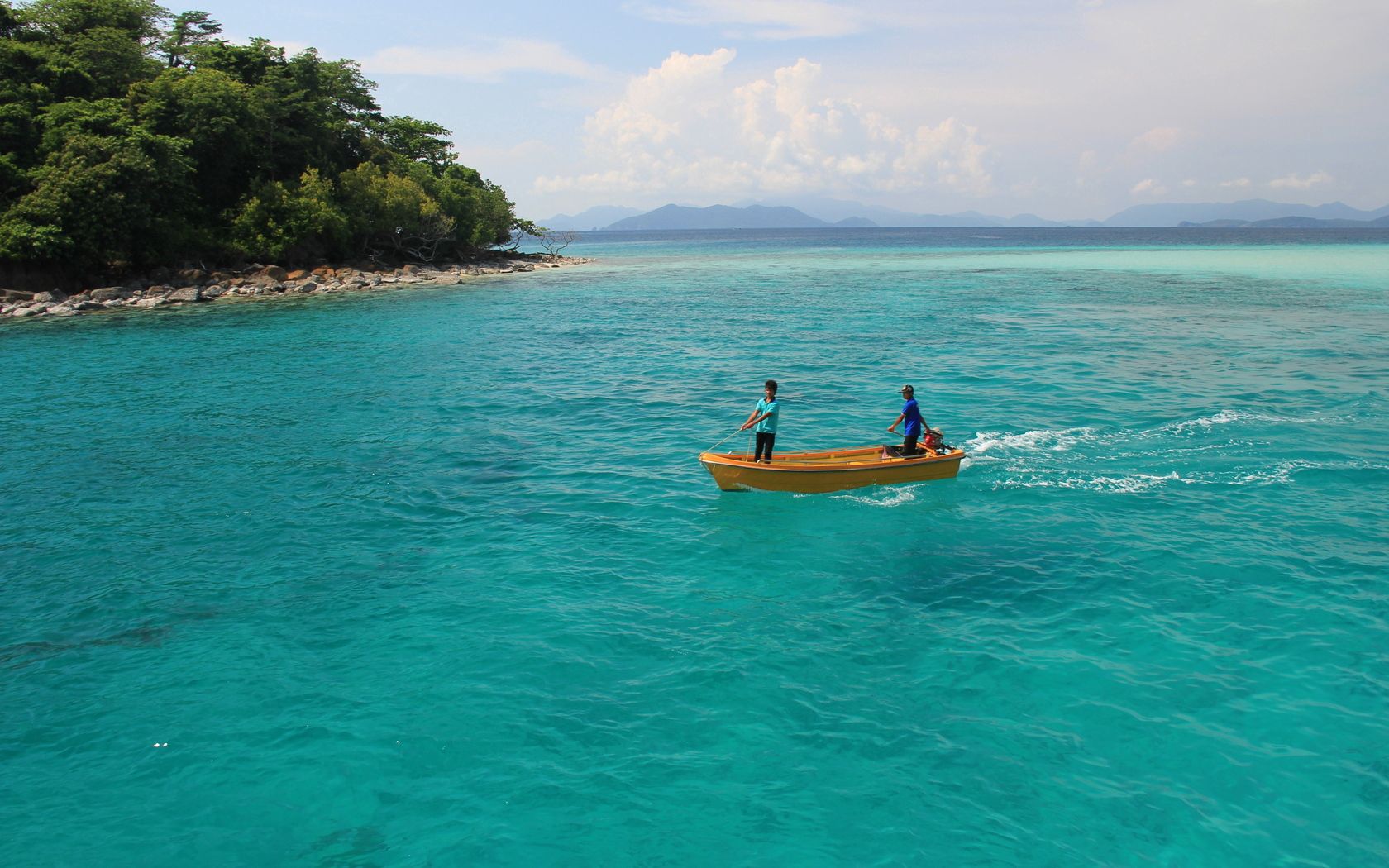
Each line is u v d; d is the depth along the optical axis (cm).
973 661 966
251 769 798
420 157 9031
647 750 817
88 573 1259
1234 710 857
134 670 979
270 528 1434
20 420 2208
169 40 6894
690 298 5397
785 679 938
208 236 5753
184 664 991
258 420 2195
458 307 4912
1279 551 1235
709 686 924
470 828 717
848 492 1555
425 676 955
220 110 5809
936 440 1619
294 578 1231
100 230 4897
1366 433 1844
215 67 6581
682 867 671
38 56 5350
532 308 4878
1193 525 1347
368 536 1395
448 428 2095
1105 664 951
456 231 8169
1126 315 4100
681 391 2506
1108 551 1255
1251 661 948
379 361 3066
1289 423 1939
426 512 1505
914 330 3706
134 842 706
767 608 1108
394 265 7394
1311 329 3503
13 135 4984
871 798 746
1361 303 4500
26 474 1747
